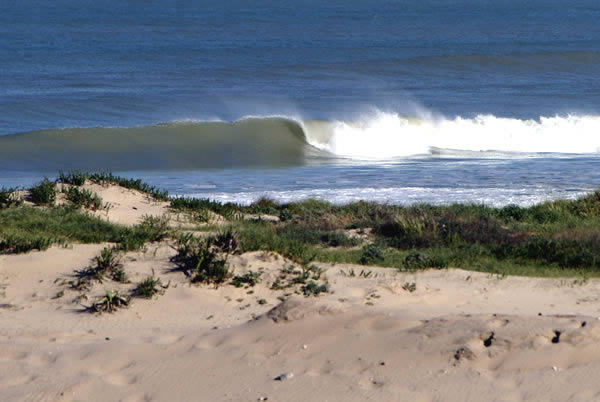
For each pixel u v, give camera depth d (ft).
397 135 306.35
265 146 286.05
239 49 613.52
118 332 70.74
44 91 401.29
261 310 77.36
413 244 117.50
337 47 637.30
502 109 370.12
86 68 493.77
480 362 55.06
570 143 305.53
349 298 79.10
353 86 445.78
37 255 90.38
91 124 327.88
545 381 51.85
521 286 86.28
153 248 97.76
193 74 476.95
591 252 103.50
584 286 85.97
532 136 311.06
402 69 510.99
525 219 141.69
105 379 58.49
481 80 476.13
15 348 65.57
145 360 61.82
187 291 81.30
